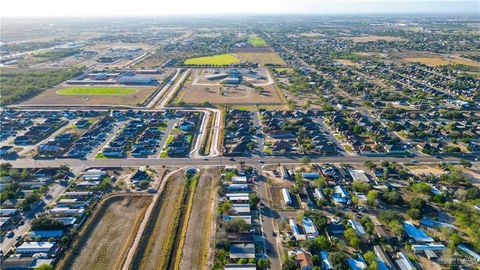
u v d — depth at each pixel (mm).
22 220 117562
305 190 133250
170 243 105250
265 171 152500
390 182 142250
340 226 112062
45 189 135875
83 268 96812
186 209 123812
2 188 135500
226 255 100250
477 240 104312
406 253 102062
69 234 109562
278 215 120125
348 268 94500
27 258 99062
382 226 113062
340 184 140125
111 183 142125
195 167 156125
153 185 139875
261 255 100625
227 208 120750
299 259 96938
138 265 97875
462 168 152875
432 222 114875
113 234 110875
